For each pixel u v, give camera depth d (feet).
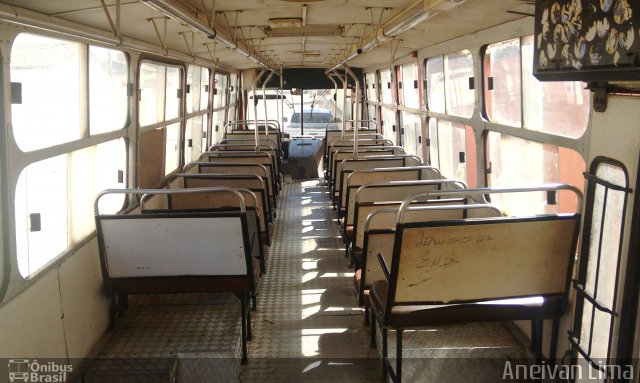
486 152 15.79
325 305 15.61
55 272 10.75
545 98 11.71
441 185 18.78
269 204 20.31
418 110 24.38
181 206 18.03
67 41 11.31
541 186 9.61
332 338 13.50
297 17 16.75
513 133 13.47
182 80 22.67
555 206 11.47
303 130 46.39
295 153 39.45
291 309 15.30
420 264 9.61
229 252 12.07
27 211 9.88
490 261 9.77
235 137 33.94
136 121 16.14
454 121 18.67
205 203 17.99
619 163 8.60
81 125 12.44
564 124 10.80
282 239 22.88
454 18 13.66
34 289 9.88
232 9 15.10
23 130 9.61
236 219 11.66
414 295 9.86
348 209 18.25
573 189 9.59
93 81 13.08
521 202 13.25
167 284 12.53
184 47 21.16
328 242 22.34
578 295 9.92
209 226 11.80
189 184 19.42
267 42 24.56
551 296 10.23
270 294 16.49
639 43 6.40
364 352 12.78
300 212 28.17
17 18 8.36
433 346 12.37
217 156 25.29
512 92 13.74
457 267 9.74
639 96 8.11
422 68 23.21
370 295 11.68
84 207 12.71
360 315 14.87
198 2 13.74
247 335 13.39
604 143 9.05
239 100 41.34
